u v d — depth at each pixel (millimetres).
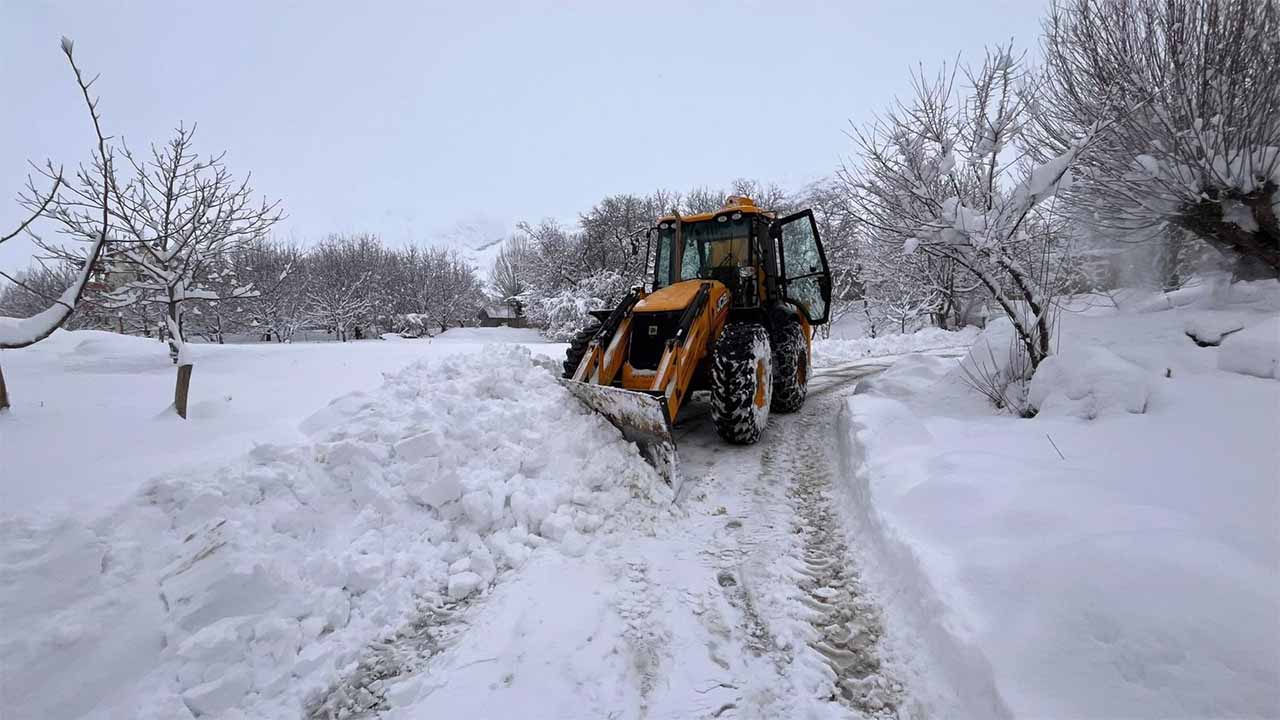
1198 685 1412
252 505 2697
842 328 20547
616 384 4508
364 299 27031
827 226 18000
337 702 2039
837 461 4180
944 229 3893
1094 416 3514
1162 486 2402
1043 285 4203
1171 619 1562
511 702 1962
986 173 4023
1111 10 4566
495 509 3105
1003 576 2027
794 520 3270
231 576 2254
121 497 2449
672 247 5535
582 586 2650
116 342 7352
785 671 2078
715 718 1878
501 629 2359
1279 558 1788
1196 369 3861
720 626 2348
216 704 1966
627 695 1988
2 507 2334
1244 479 2350
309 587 2475
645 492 3525
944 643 1957
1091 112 4555
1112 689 1515
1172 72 4230
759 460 4250
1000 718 1605
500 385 4184
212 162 6871
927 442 3629
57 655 1906
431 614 2516
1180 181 4418
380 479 3092
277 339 25109
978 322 13680
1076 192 4961
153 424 3586
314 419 3783
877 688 1961
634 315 4723
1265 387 3281
